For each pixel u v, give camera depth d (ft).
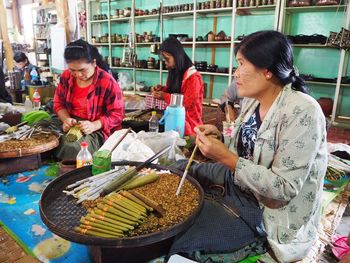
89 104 6.93
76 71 6.56
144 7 18.56
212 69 15.29
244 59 3.68
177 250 3.48
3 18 18.47
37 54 23.54
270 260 3.72
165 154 5.85
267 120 3.80
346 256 3.99
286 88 3.77
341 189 6.23
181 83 8.89
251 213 3.71
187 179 4.39
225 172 4.67
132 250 3.26
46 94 12.73
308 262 4.01
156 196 3.88
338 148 7.79
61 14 19.31
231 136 4.83
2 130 6.47
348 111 12.85
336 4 11.55
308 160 3.42
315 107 3.45
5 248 3.69
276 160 3.63
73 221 3.32
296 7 12.09
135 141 5.74
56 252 3.67
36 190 5.11
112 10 20.17
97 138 6.63
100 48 21.07
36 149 5.45
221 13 15.38
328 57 12.85
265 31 3.61
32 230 4.05
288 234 3.78
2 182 5.37
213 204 4.00
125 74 19.19
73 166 5.39
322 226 5.16
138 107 12.25
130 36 18.16
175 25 17.43
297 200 3.81
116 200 3.58
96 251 3.12
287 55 3.57
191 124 8.39
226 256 3.59
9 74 13.76
